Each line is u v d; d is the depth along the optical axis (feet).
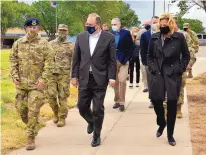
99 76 22.11
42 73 21.99
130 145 22.63
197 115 29.91
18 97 22.40
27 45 21.86
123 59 31.58
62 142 23.48
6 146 22.17
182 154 20.75
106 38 22.33
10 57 22.16
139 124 27.71
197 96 38.11
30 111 21.93
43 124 27.30
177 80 21.85
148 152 21.22
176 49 21.71
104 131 25.85
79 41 22.67
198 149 21.62
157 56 22.00
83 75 22.39
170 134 22.43
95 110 22.27
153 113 31.35
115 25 31.58
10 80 46.73
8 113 29.48
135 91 42.86
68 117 30.19
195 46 40.29
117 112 31.81
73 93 38.47
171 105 21.93
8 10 246.88
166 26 21.50
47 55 21.95
